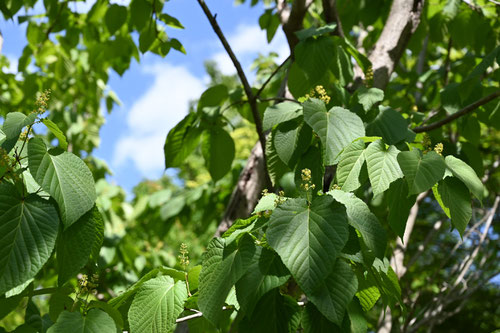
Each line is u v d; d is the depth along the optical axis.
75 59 5.45
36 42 4.56
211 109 3.18
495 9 3.70
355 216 1.56
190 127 3.16
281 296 1.55
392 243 4.18
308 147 2.16
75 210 1.45
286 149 2.14
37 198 1.44
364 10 3.85
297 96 2.88
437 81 4.12
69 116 5.82
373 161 1.76
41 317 1.70
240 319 1.60
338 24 2.97
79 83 5.70
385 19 3.84
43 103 1.53
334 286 1.45
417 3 3.21
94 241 1.53
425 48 4.51
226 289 1.50
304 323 1.52
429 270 5.43
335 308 1.42
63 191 1.45
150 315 1.62
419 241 5.93
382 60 3.09
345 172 1.82
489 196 5.31
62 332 1.47
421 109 4.09
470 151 3.07
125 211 5.25
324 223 1.47
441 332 6.65
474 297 5.99
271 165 2.31
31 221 1.41
